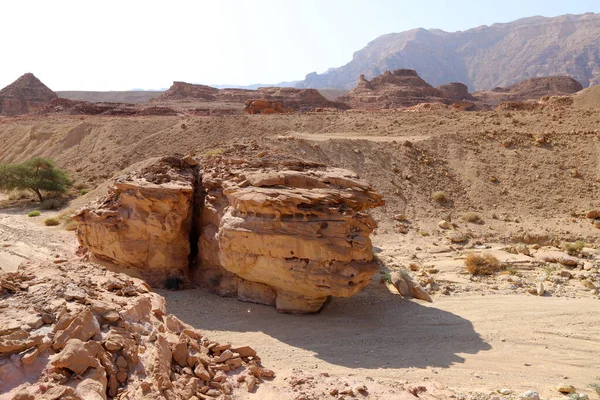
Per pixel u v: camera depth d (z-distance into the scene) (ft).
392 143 133.39
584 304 60.03
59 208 131.54
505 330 51.88
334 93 638.12
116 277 40.63
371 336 49.98
